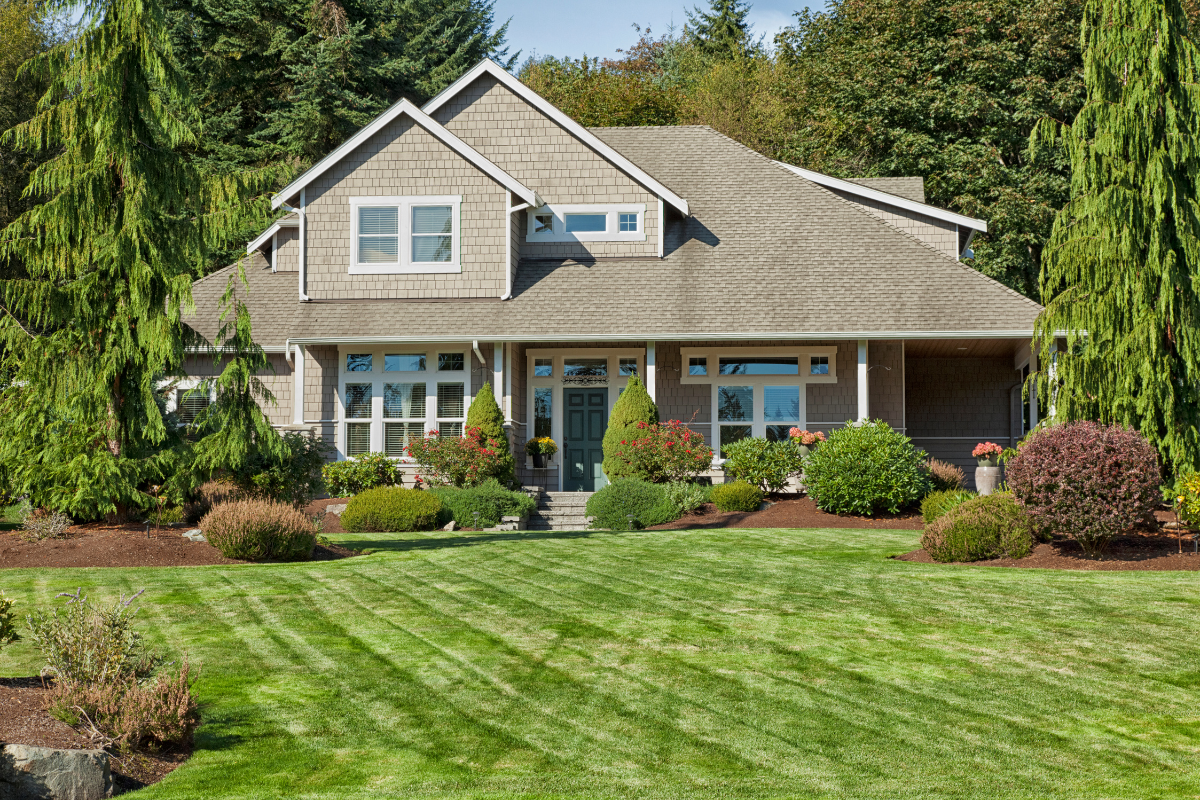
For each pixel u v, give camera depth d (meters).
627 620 9.94
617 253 23.59
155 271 14.06
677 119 44.88
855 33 37.25
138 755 6.40
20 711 6.53
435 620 9.94
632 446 20.70
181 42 37.31
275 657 8.61
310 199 22.91
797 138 38.53
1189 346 14.91
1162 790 5.98
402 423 22.50
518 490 21.59
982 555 13.49
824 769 6.29
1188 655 8.62
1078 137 15.72
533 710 7.35
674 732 6.92
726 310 21.84
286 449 15.30
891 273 22.52
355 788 5.96
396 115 22.75
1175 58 15.12
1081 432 13.32
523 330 21.61
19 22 36.47
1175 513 14.96
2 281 13.44
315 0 37.81
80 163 14.01
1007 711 7.34
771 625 9.69
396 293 22.69
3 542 13.52
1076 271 15.81
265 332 22.70
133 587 11.18
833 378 22.66
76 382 13.91
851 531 16.86
